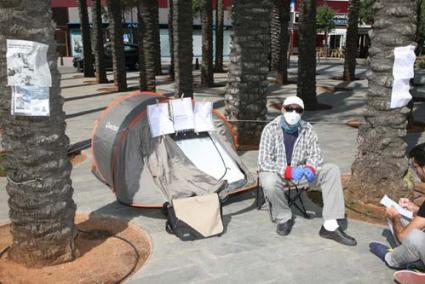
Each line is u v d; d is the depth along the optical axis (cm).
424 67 3056
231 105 924
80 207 598
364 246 479
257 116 916
